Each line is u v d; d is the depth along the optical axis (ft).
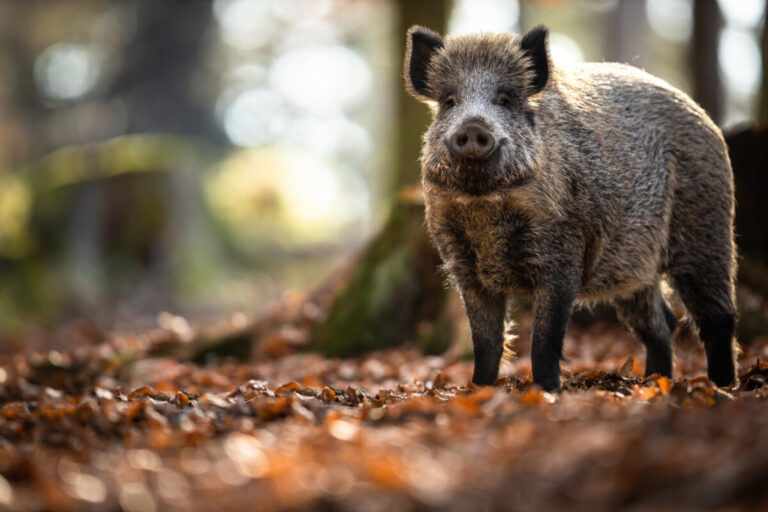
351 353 49.65
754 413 20.53
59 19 216.95
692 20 74.43
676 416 20.54
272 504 16.11
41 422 24.71
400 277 50.55
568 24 214.28
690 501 14.94
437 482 16.42
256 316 54.70
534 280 30.32
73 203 105.40
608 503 15.20
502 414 22.34
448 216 30.45
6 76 223.51
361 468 17.47
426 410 23.67
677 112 33.94
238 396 29.60
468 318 31.76
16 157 212.43
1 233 103.35
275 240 132.98
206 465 19.10
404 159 73.05
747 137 49.70
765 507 14.55
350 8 129.29
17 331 85.51
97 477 18.57
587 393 25.95
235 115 272.92
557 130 30.40
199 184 117.29
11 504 16.80
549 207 29.66
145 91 210.79
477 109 28.37
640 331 36.11
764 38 58.65
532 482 16.24
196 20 209.46
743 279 47.75
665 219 33.42
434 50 31.30
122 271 105.40
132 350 51.26
